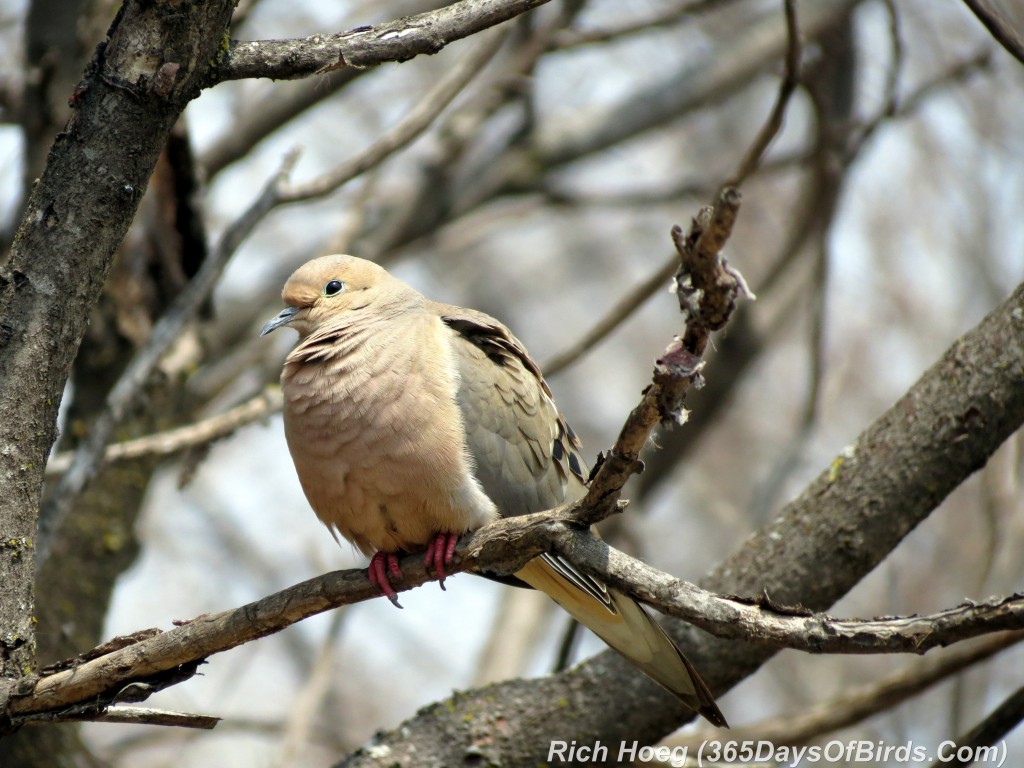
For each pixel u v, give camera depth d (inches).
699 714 328.5
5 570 239.0
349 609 479.8
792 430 837.8
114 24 228.8
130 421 448.5
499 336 346.6
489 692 359.6
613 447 225.6
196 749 693.3
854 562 332.2
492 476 323.3
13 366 232.4
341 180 410.3
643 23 561.0
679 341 209.0
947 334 746.2
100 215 231.0
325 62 234.8
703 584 342.3
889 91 498.6
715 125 849.5
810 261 633.6
